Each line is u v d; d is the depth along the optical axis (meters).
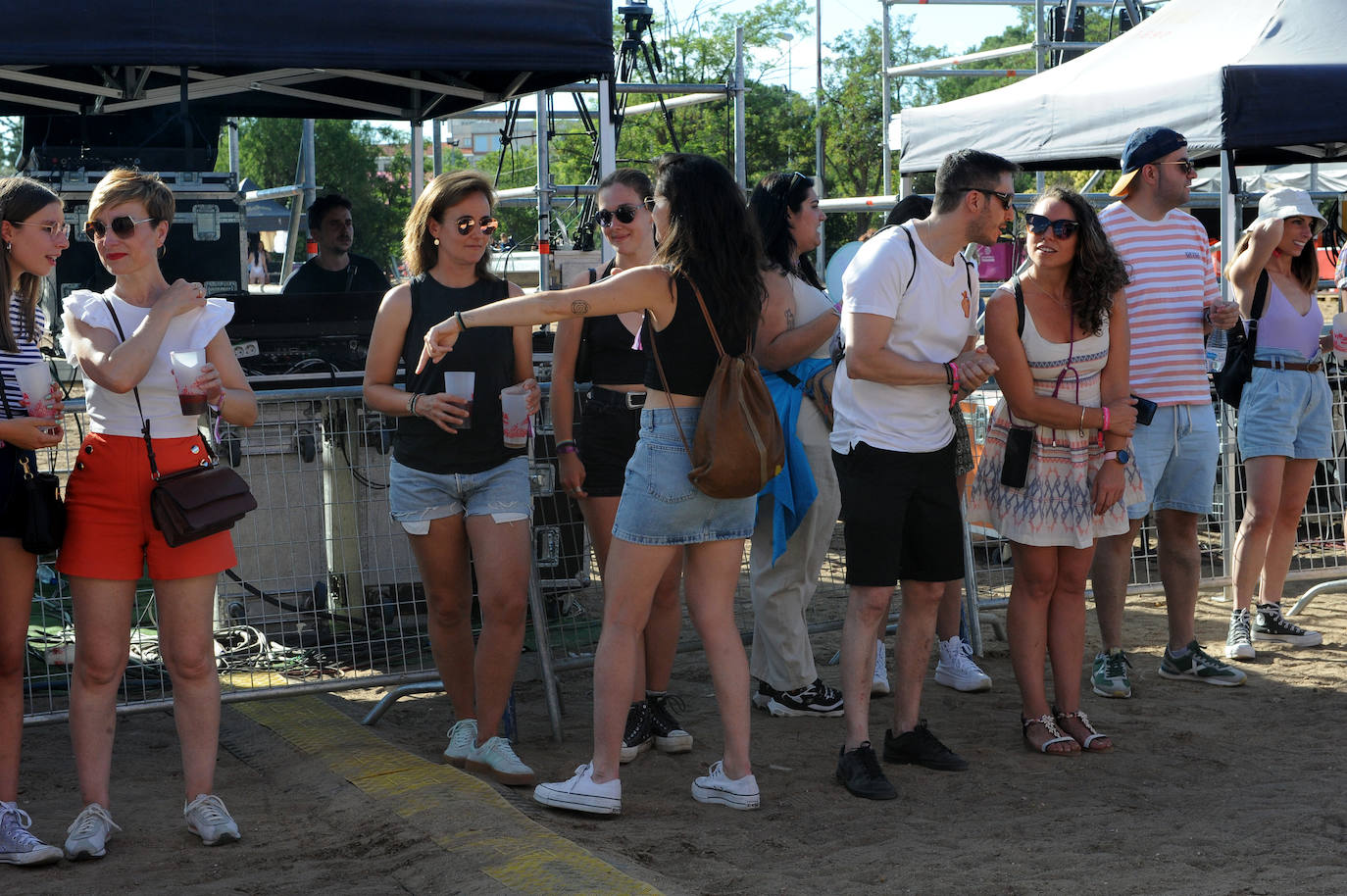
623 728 4.28
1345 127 6.68
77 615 3.97
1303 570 7.85
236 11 5.64
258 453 6.35
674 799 4.50
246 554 6.39
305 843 4.09
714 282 3.98
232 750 5.14
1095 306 4.82
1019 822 4.23
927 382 4.43
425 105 9.71
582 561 6.41
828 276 5.93
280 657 6.26
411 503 4.54
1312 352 6.43
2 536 3.84
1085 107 7.52
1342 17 7.40
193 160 8.53
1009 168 4.42
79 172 8.45
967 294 4.59
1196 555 5.96
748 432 3.96
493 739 4.65
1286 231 6.33
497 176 11.06
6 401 3.79
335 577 6.46
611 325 4.91
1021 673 5.07
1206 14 8.04
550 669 5.29
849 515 4.55
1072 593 5.07
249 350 6.42
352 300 6.83
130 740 5.34
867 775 4.53
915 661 4.82
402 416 4.55
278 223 16.22
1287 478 6.64
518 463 4.60
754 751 5.06
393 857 3.92
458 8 5.93
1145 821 4.22
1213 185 13.25
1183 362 5.69
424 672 5.61
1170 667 6.05
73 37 5.45
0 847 3.88
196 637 4.07
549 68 6.08
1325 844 3.94
